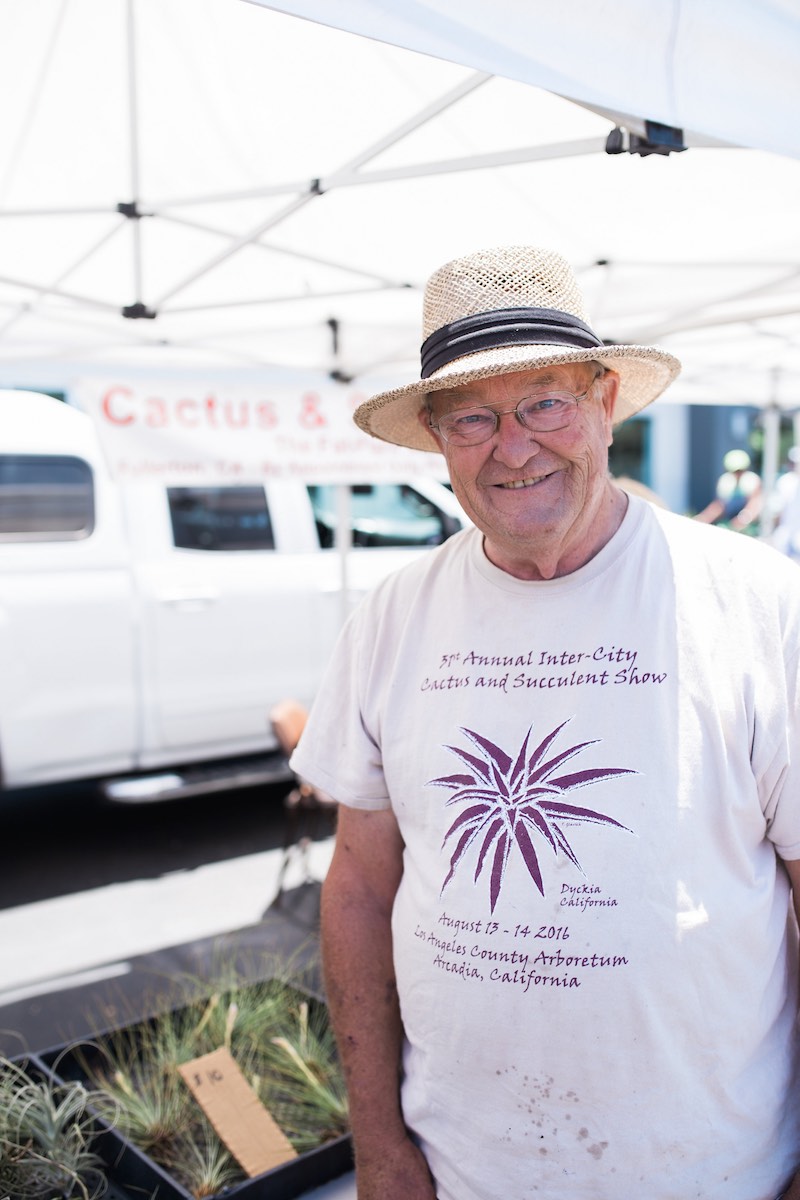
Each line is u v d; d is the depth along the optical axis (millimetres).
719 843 1252
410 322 3643
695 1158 1239
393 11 1111
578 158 2268
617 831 1231
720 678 1261
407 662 1458
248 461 4109
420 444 1700
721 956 1235
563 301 1333
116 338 3604
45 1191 2055
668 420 14414
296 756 1617
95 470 4875
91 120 2303
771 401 6191
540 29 1212
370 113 2229
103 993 3525
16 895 4547
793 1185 1282
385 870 1557
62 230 2736
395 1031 1525
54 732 4664
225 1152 2342
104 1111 2408
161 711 4945
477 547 1459
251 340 3758
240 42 2023
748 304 3186
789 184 2414
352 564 5602
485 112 2129
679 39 1319
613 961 1216
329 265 2885
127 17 1975
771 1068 1309
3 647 4535
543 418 1276
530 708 1311
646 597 1316
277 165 2479
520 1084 1266
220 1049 2432
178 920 4215
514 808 1286
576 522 1311
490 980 1270
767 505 6578
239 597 5164
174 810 5762
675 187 2453
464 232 2783
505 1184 1285
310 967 3258
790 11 1399
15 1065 2482
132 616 4852
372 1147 1436
